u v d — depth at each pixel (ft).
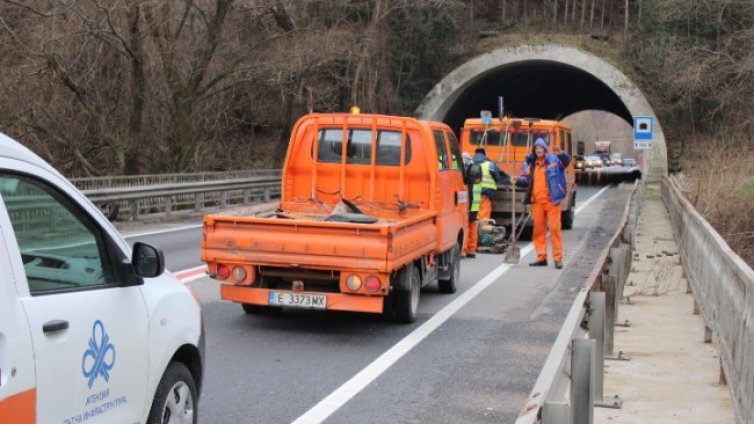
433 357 30.12
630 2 185.26
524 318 37.52
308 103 132.98
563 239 73.61
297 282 33.09
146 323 16.80
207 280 45.44
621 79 161.07
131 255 16.93
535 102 222.28
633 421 22.86
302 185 40.47
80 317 14.66
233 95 129.90
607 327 29.89
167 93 110.22
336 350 30.91
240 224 32.81
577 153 254.88
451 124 189.78
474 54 171.53
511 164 82.89
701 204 86.63
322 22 131.85
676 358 30.14
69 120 106.52
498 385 26.71
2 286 12.96
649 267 54.49
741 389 21.74
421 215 36.78
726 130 138.72
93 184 75.72
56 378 13.83
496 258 59.21
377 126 39.78
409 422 22.82
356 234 31.63
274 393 25.25
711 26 146.51
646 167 157.99
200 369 19.54
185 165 109.50
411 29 167.84
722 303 28.09
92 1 91.04
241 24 116.47
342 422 22.68
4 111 98.48
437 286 45.70
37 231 14.55
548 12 186.70
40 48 90.63
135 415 16.47
